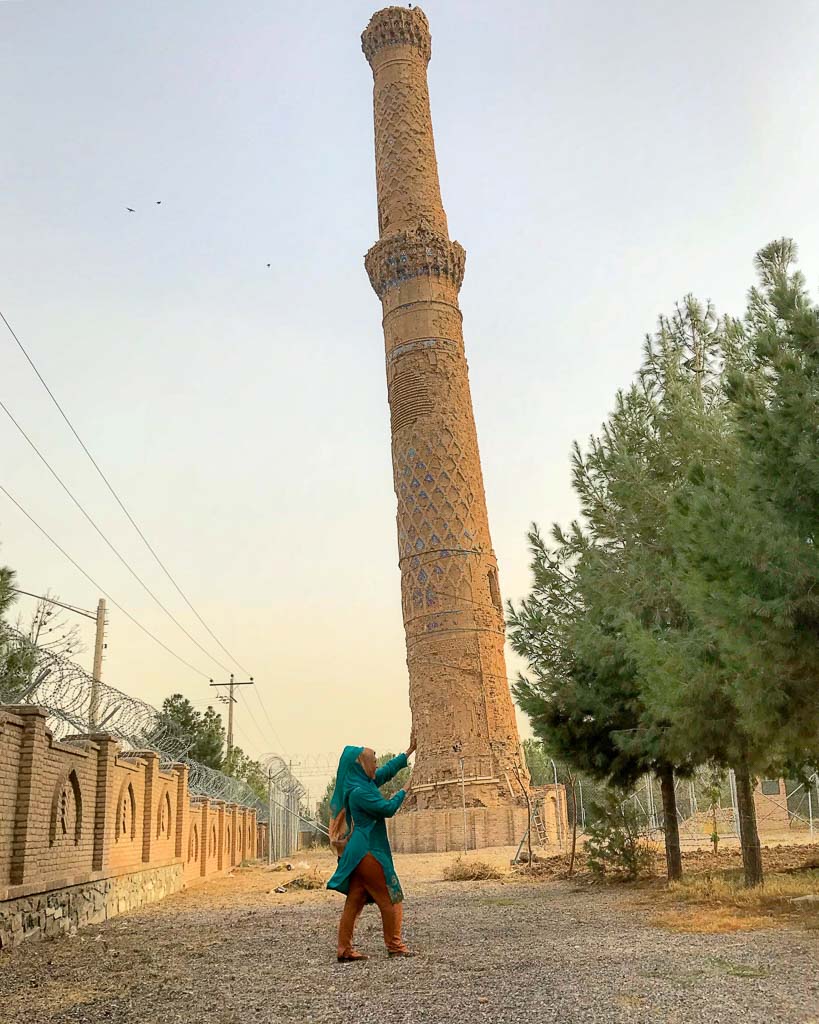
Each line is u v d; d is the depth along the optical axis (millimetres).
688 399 15484
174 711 53406
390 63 47562
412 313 43031
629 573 15836
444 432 41000
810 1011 6074
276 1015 6828
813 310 10531
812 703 10211
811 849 23750
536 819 36625
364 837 9367
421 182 45438
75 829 14562
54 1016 7191
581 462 17484
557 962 8578
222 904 18688
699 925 10820
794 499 10281
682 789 37375
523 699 17828
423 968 8508
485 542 40625
